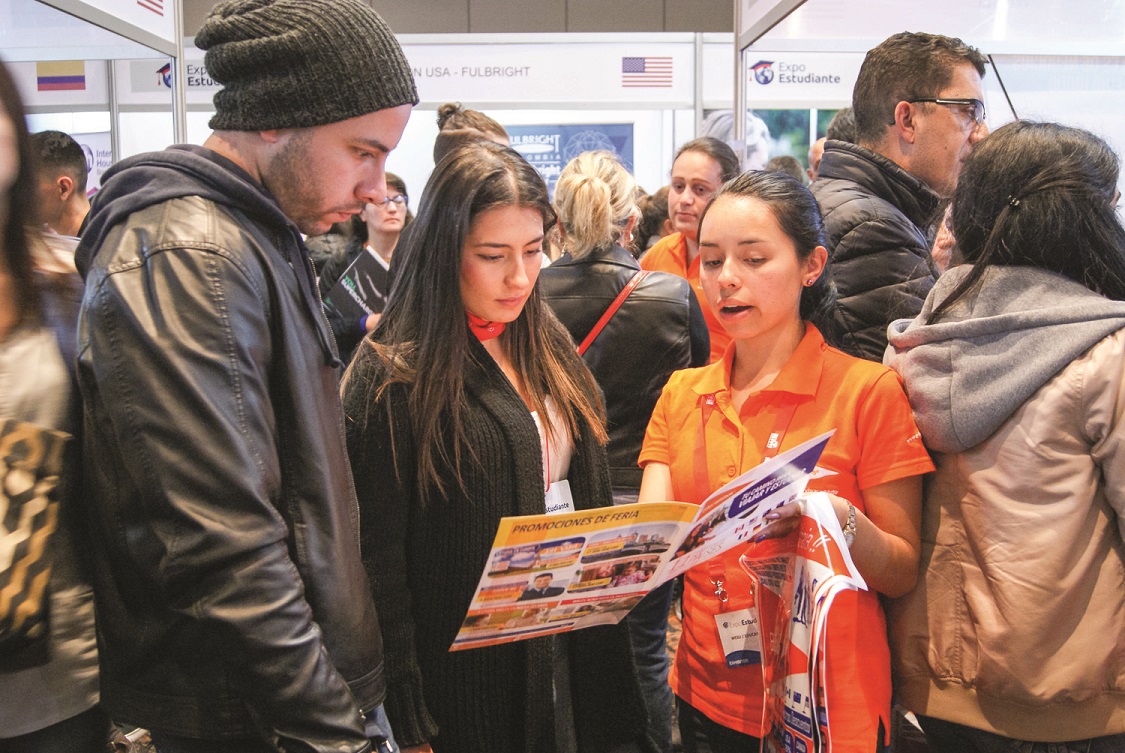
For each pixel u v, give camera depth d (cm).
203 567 93
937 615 131
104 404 95
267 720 96
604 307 221
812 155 379
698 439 143
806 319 145
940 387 126
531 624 113
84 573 113
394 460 129
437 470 131
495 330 142
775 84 565
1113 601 120
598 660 145
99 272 95
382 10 696
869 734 126
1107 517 120
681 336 221
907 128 192
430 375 129
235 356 96
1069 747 123
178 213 98
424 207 134
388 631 129
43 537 105
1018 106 264
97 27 236
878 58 197
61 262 118
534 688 133
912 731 188
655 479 150
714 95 637
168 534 93
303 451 105
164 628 99
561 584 107
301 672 96
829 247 173
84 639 113
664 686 212
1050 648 120
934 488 133
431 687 135
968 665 128
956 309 129
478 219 129
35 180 111
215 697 99
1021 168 126
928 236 201
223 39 102
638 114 680
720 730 141
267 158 104
